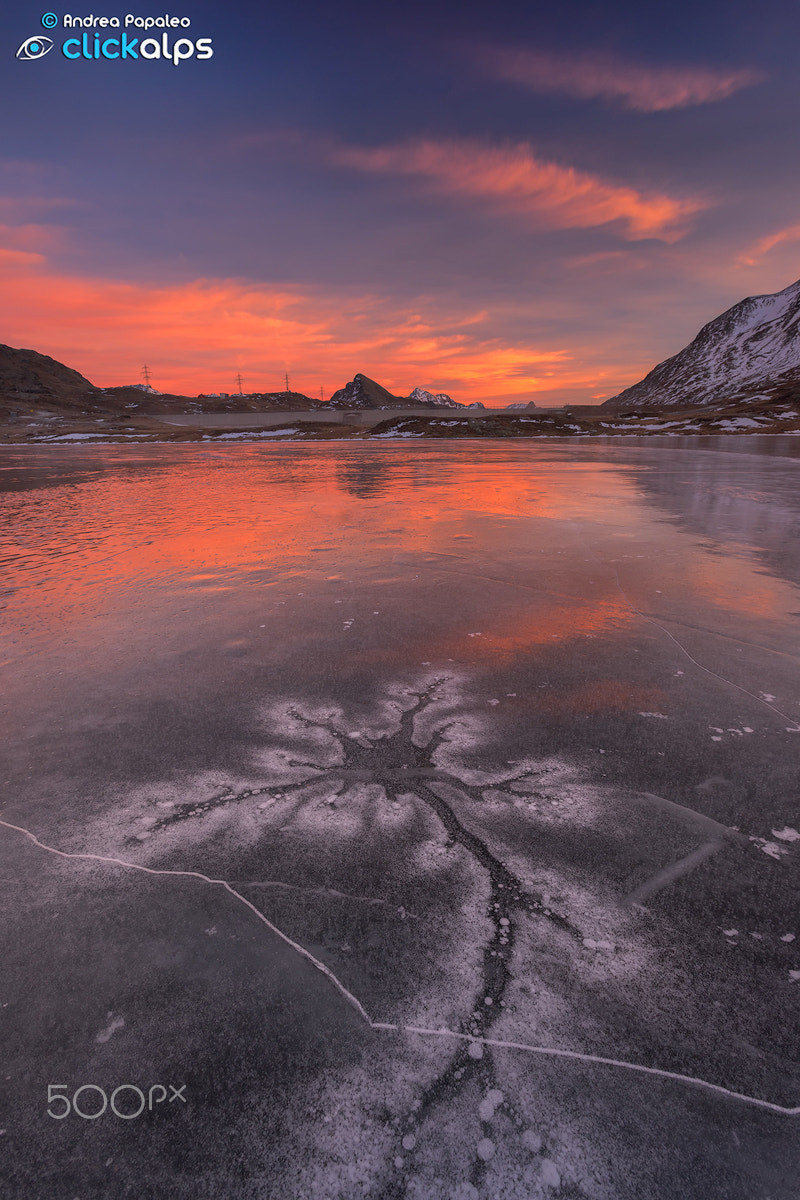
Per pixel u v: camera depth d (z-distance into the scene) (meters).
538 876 1.50
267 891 1.46
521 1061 1.05
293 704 2.48
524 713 2.37
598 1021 1.13
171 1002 1.18
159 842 1.65
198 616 3.72
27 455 30.73
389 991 1.19
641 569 4.66
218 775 1.97
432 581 4.43
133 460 24.78
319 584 4.43
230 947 1.30
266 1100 1.00
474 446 31.83
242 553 5.61
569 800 1.80
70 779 1.96
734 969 1.24
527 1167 0.90
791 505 8.23
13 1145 0.96
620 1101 0.99
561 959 1.26
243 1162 0.92
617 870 1.51
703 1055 1.07
